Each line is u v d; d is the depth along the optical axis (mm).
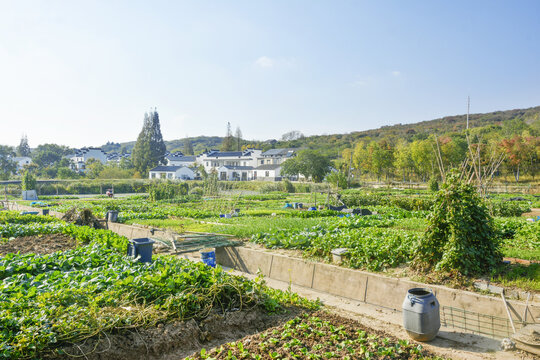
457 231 8148
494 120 119750
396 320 7691
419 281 8234
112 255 10047
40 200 41031
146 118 101312
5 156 85500
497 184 44781
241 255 12492
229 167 92375
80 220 18953
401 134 117125
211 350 5781
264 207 29609
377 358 5547
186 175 90625
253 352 5684
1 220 20141
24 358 5004
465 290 7523
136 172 90625
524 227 13719
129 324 6020
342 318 7285
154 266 8711
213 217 22484
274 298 7844
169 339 6008
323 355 5508
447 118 134625
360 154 68875
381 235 11914
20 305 6094
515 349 6125
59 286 7395
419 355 5773
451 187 8484
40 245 14242
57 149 129500
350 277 9352
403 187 51250
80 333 5555
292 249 12008
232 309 7184
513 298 6945
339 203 26500
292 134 165500
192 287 7230
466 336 6848
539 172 55438
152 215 22922
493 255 8453
